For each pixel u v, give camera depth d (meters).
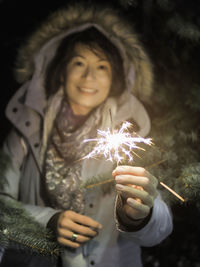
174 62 1.64
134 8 1.74
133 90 1.60
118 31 1.52
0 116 1.87
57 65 1.57
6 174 1.46
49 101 1.53
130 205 1.02
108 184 1.39
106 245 1.40
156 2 1.64
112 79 1.54
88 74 1.48
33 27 1.84
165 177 1.19
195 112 1.57
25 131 1.50
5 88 1.90
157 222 1.15
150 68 1.54
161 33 1.65
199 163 1.25
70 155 1.46
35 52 1.57
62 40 1.56
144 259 1.82
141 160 1.23
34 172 1.48
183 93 1.62
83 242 1.29
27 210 1.36
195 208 1.67
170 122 1.55
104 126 1.48
